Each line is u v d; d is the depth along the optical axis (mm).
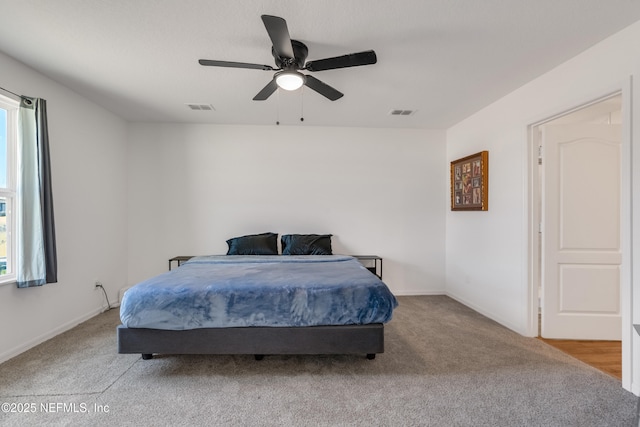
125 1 1615
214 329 1948
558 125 2545
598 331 2516
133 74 2488
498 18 1767
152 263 3824
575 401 1684
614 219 2520
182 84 2682
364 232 4059
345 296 2002
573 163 2529
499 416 1560
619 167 2518
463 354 2254
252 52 2148
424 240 4105
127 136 3773
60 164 2672
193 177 3877
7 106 2289
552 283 2551
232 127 3918
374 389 1799
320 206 4020
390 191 4078
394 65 2338
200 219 3887
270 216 3967
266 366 2070
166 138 3836
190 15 1737
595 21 1778
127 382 1866
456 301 3762
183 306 1919
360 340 1973
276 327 1966
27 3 1616
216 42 2020
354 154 4043
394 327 2816
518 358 2191
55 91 2613
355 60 1819
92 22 1795
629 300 1770
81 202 2938
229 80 2604
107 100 3062
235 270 2607
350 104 3186
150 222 3820
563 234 2545
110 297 3408
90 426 1480
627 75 1813
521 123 2688
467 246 3570
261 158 3955
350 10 1696
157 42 2016
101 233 3250
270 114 3518
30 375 1941
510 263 2812
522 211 2658
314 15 1737
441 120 3723
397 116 3580
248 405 1647
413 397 1721
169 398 1707
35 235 2277
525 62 2273
